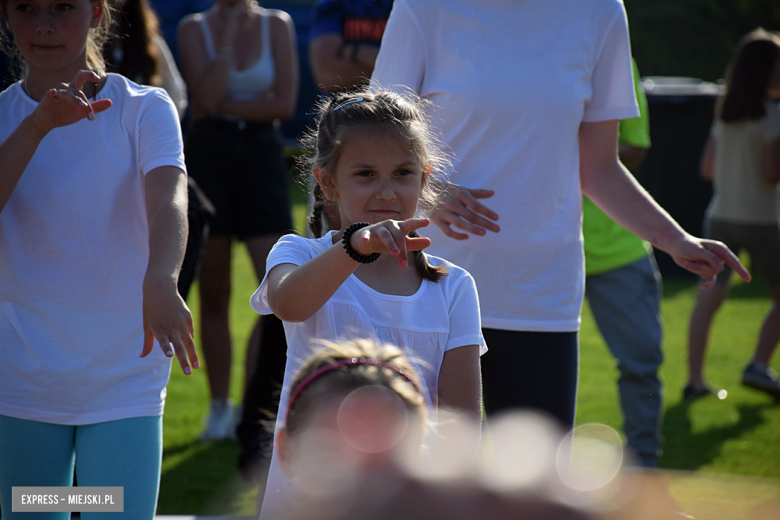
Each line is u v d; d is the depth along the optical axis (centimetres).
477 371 497
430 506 167
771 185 1349
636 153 1211
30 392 553
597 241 1010
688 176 2134
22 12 563
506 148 663
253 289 2017
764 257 1360
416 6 676
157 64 965
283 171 1167
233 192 1127
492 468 172
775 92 1388
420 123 500
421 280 501
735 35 3938
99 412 556
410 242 402
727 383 1416
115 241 564
